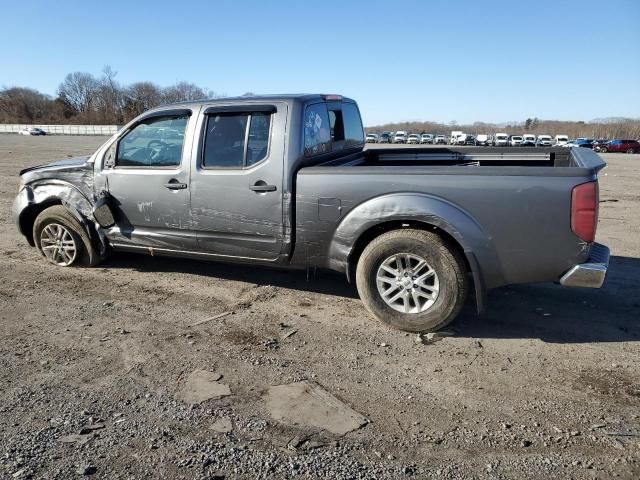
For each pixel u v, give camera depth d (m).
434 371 3.65
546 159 5.47
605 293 5.17
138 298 5.06
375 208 4.19
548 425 3.00
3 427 2.95
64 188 5.68
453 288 4.07
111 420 3.03
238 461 2.67
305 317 4.62
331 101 5.38
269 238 4.68
